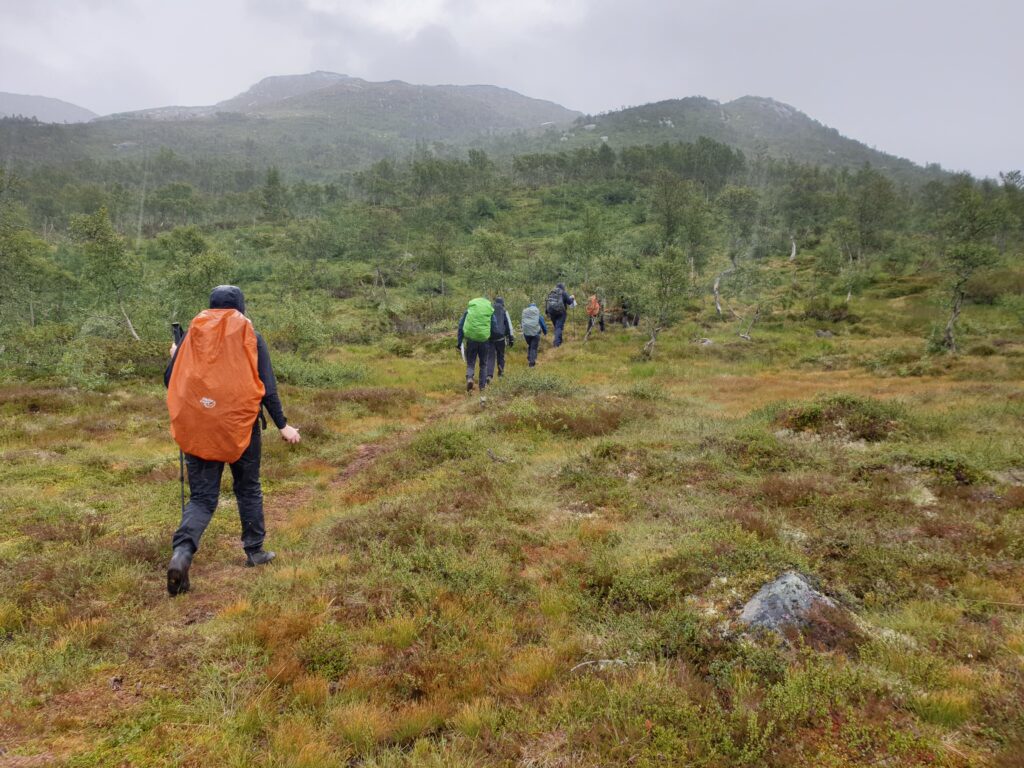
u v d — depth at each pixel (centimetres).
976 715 247
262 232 10606
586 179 13738
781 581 353
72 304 3123
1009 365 1686
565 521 536
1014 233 5412
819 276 4722
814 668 271
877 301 3825
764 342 2547
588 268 4272
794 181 10681
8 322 2148
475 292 5566
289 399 1266
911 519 493
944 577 391
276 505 633
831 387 1395
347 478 748
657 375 1669
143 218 12438
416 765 234
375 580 400
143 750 237
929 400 1099
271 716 262
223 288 412
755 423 893
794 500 555
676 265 2109
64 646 305
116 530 509
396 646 327
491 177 14112
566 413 947
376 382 1652
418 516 519
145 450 844
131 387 1404
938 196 8325
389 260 7862
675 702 259
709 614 343
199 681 287
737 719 247
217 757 235
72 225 2092
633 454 727
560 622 351
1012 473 601
